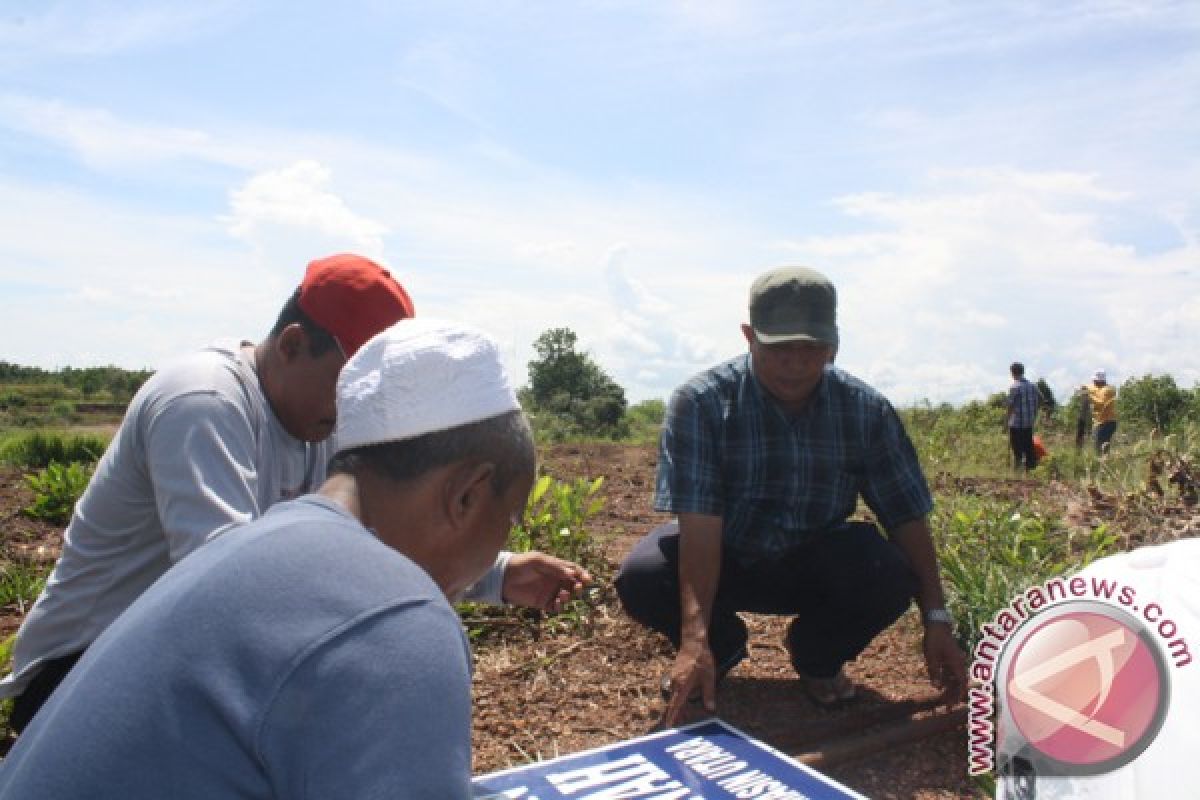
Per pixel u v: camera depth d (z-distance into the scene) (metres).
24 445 9.94
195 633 1.05
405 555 1.26
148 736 1.02
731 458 2.86
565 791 2.04
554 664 3.33
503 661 3.35
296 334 2.04
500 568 2.22
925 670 3.32
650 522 6.62
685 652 2.62
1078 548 4.54
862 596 2.84
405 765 0.97
